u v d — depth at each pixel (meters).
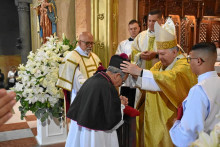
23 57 12.27
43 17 6.44
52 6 6.18
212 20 6.08
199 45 1.51
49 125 3.49
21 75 3.27
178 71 2.12
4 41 13.48
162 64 2.41
